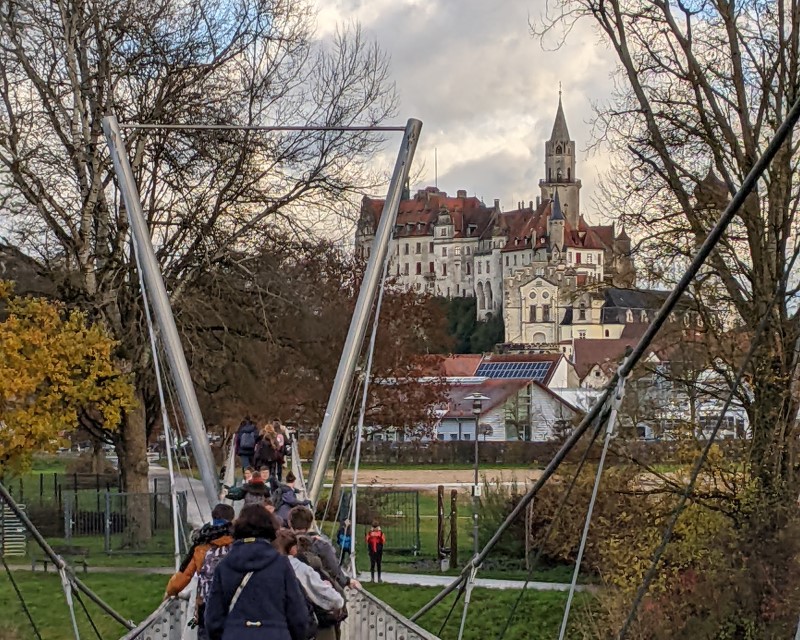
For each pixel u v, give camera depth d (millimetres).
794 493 24734
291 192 42969
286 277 44031
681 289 9922
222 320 43656
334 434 23297
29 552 41594
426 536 51375
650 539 25797
